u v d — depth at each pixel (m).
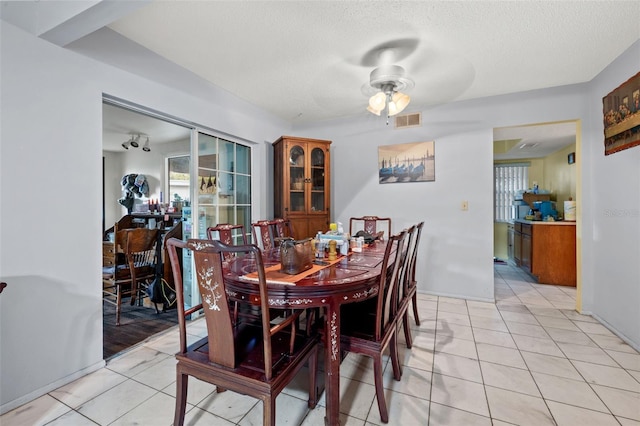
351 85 2.84
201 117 2.72
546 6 1.70
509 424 1.42
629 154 2.21
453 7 1.71
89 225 1.89
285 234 3.27
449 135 3.36
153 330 2.59
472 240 3.28
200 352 1.35
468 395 1.65
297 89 2.94
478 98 3.19
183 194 4.61
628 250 2.25
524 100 3.01
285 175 3.50
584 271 2.85
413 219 3.56
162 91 2.35
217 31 1.96
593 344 2.24
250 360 1.29
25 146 1.61
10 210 1.55
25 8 1.57
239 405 1.59
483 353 2.12
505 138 4.10
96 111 1.92
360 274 1.52
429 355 2.09
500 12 1.75
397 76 2.24
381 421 1.45
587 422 1.43
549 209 4.57
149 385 1.76
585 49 2.18
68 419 1.48
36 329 1.65
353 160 3.87
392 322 1.71
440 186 3.41
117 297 2.78
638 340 2.14
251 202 3.51
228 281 1.47
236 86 2.88
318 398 1.65
